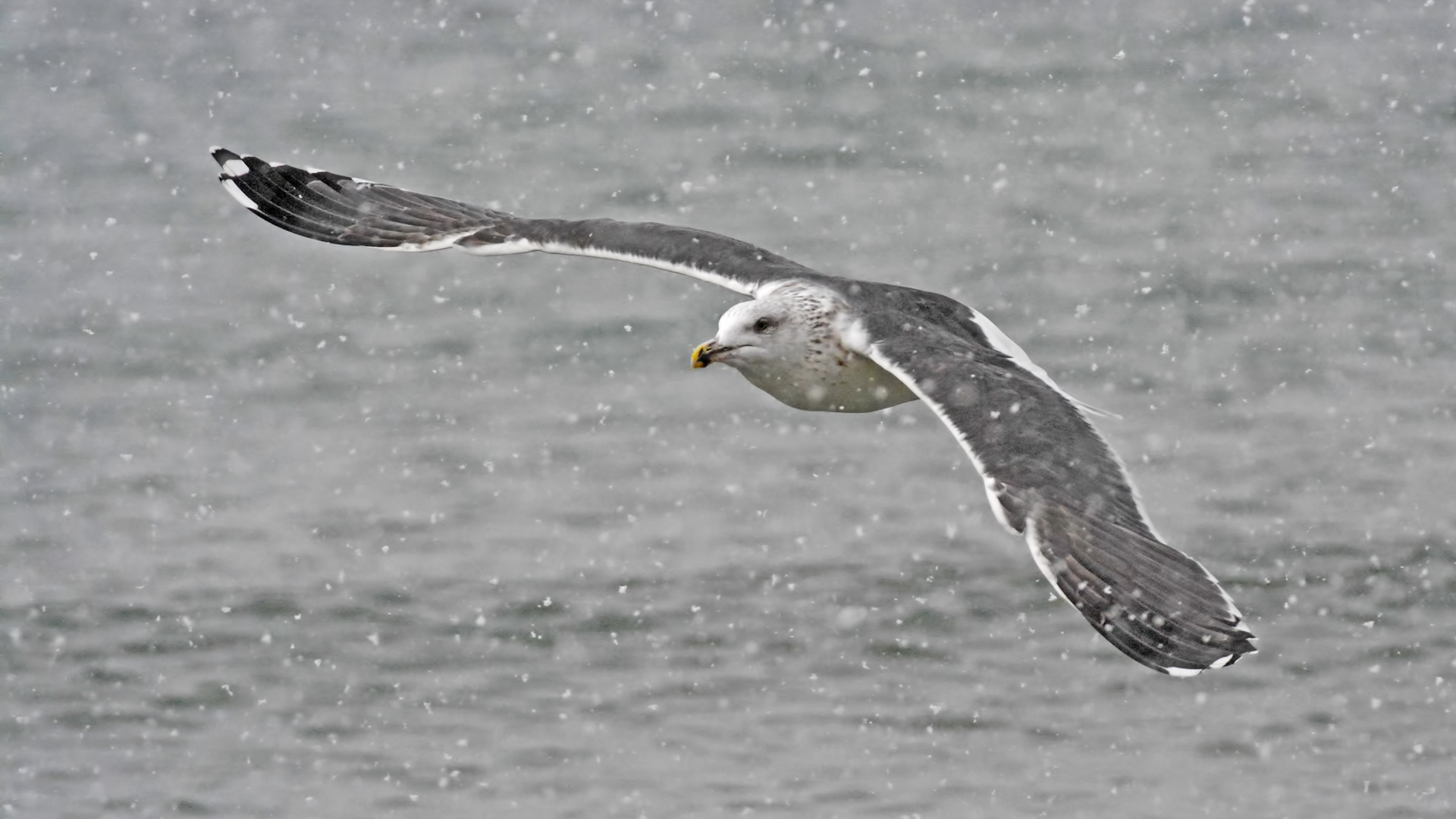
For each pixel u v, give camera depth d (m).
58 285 21.81
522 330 20.44
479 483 17.47
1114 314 20.72
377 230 11.83
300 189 12.06
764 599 15.53
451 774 13.65
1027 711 14.16
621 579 15.84
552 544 16.41
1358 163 24.62
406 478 17.62
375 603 15.65
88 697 14.59
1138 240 22.52
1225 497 16.86
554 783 13.49
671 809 13.18
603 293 21.22
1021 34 28.77
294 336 20.53
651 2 30.11
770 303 10.73
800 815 13.10
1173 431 18.17
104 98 27.23
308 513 17.05
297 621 15.43
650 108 26.56
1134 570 8.24
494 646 15.06
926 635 15.02
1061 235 22.75
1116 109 26.39
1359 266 21.69
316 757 13.91
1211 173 24.39
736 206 23.64
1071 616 15.20
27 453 18.22
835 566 15.91
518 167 24.88
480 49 28.69
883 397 10.89
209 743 14.09
